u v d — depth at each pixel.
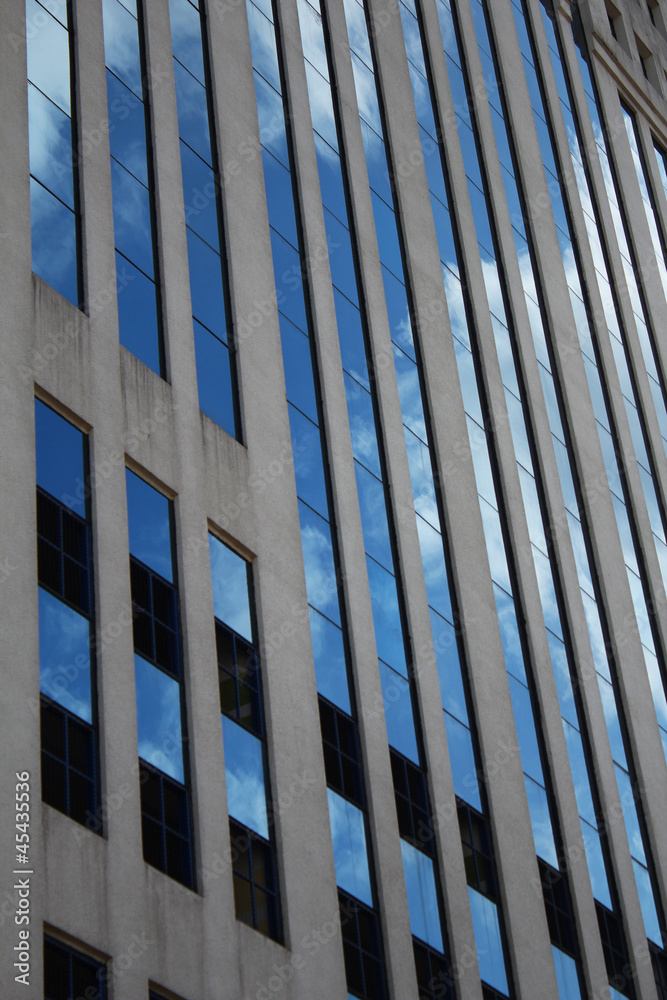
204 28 32.84
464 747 30.44
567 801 32.91
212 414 27.47
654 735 37.56
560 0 52.44
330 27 37.72
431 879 27.66
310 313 32.09
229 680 24.92
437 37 43.03
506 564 35.03
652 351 48.38
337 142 36.16
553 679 34.38
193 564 25.03
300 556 27.83
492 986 27.95
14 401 22.45
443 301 37.28
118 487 24.00
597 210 48.69
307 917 23.98
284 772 24.98
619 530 40.88
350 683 28.02
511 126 45.22
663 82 57.62
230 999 21.78
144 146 29.03
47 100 26.48
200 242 29.44
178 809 22.75
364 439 31.88
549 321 42.31
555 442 39.75
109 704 21.95
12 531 21.33
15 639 20.56
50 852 19.77
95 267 25.77
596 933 31.75
